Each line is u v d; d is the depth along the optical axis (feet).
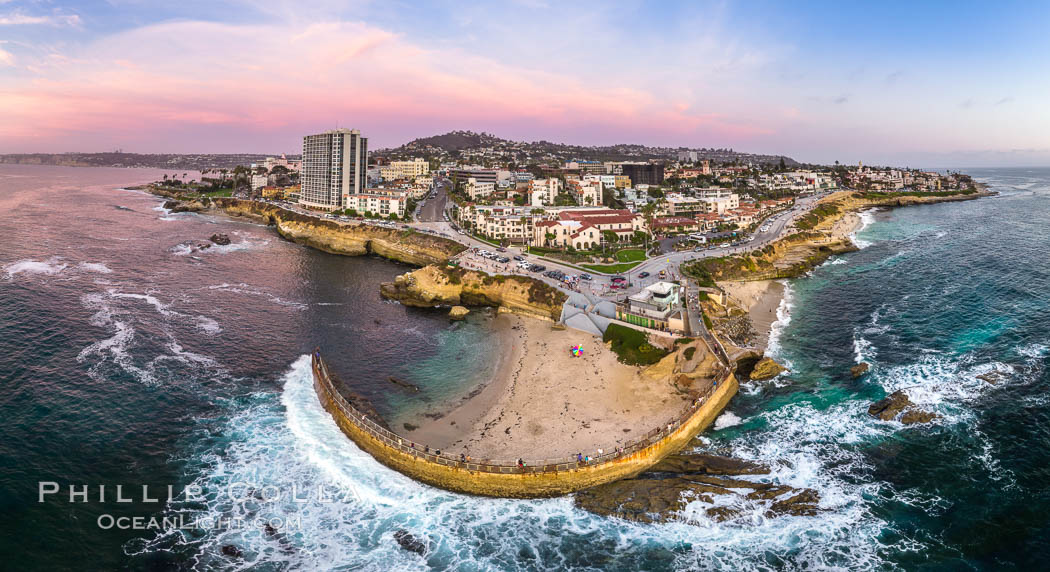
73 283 339.77
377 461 178.50
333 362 251.80
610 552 142.82
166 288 350.02
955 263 416.46
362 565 137.39
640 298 286.87
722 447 186.29
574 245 480.64
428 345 278.26
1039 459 168.76
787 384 230.27
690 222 572.51
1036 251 447.42
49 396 200.85
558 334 291.38
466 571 136.46
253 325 293.43
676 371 232.73
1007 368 223.71
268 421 197.16
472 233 538.47
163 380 221.25
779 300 348.59
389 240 515.09
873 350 256.73
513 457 176.04
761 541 145.07
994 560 135.33
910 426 191.72
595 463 168.25
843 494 160.86
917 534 144.97
